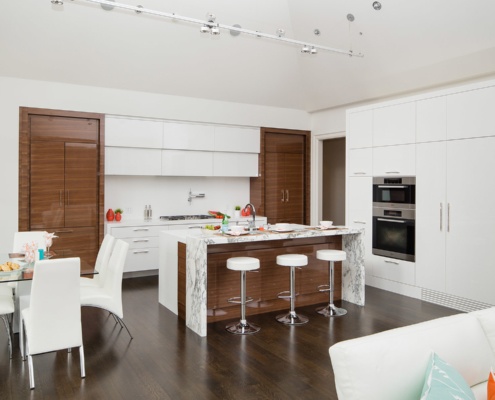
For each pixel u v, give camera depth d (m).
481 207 4.50
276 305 4.85
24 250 4.07
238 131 7.35
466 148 4.62
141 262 6.44
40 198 5.89
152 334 4.03
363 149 5.88
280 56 6.60
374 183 5.73
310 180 8.14
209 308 4.43
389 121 5.49
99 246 6.26
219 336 3.98
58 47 5.45
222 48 6.12
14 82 5.66
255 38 6.09
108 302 3.76
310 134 8.15
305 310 4.83
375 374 1.49
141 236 6.43
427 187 5.04
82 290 3.91
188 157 6.93
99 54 5.69
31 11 4.92
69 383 3.01
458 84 5.49
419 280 5.20
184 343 3.79
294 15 5.81
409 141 5.24
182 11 5.25
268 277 4.79
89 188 6.21
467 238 4.65
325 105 7.47
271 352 3.57
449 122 4.79
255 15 5.65
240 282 4.60
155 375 3.13
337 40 5.87
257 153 7.60
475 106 4.53
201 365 3.31
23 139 5.71
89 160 6.20
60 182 6.02
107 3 4.29
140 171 6.54
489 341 1.85
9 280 3.12
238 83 6.89
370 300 5.20
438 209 4.93
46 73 5.75
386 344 1.56
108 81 6.14
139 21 5.36
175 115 6.77
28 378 3.08
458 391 1.34
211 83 6.73
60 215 6.02
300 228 5.13
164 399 2.78
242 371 3.20
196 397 2.80
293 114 7.94
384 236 5.64
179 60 6.13
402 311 4.74
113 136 6.31
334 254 4.56
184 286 4.47
